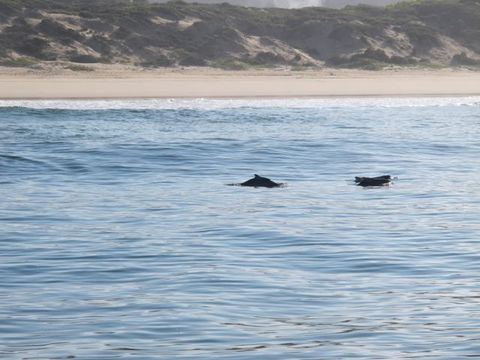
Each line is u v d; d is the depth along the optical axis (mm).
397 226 30938
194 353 17203
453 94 106375
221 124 69500
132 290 21953
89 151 52312
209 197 37375
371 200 36906
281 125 69312
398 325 19031
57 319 19406
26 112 76750
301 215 33125
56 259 25516
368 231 30000
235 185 41031
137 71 133750
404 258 25781
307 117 76312
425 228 30547
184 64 146375
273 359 16859
